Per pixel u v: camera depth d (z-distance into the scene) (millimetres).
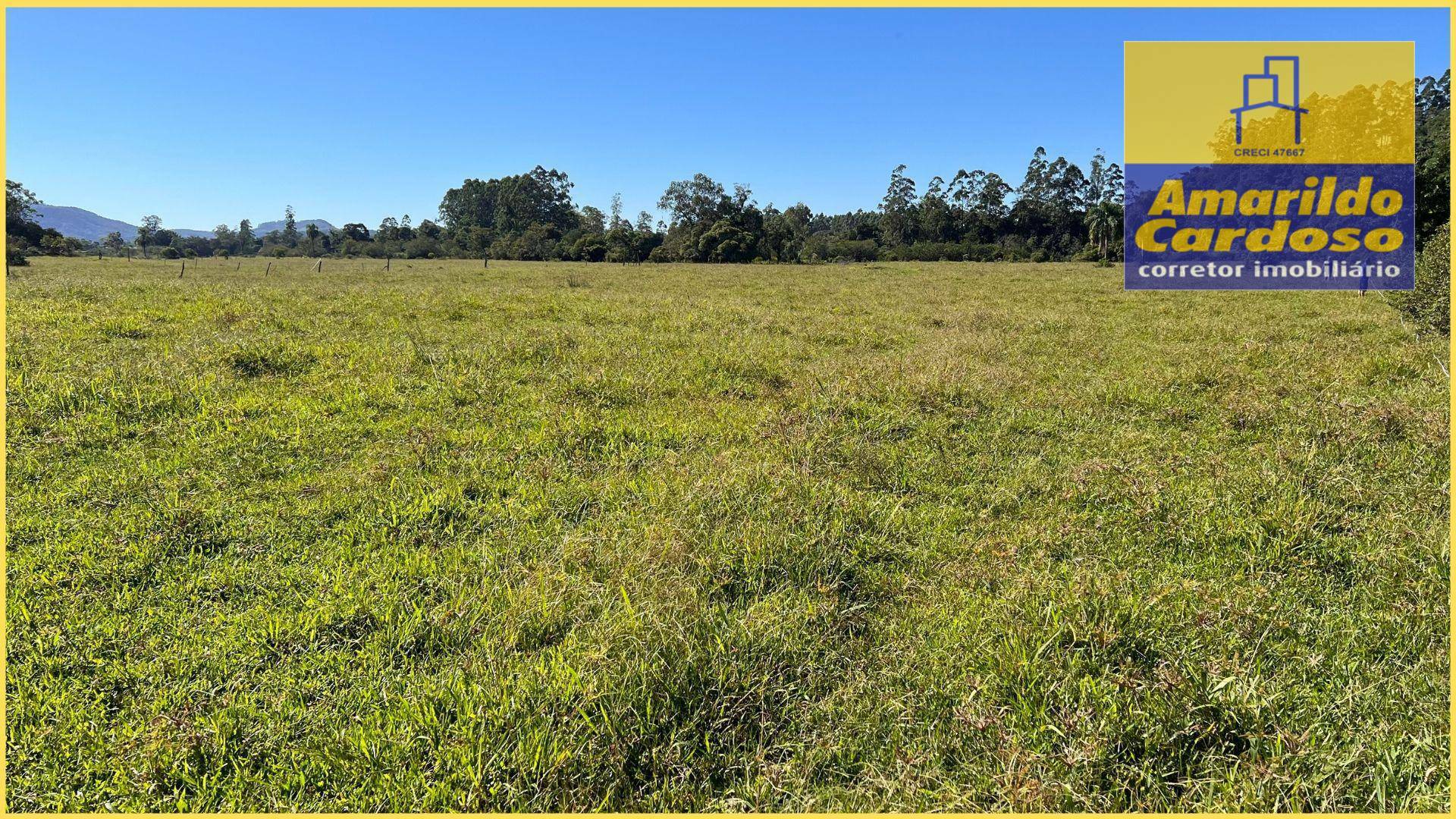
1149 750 2564
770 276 35750
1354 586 3643
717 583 3625
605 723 2656
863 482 5152
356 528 4281
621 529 4266
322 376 7348
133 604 3469
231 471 5043
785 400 7234
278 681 2973
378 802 2412
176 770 2529
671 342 10227
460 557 3928
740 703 2836
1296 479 4816
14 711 2744
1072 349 10453
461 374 7609
